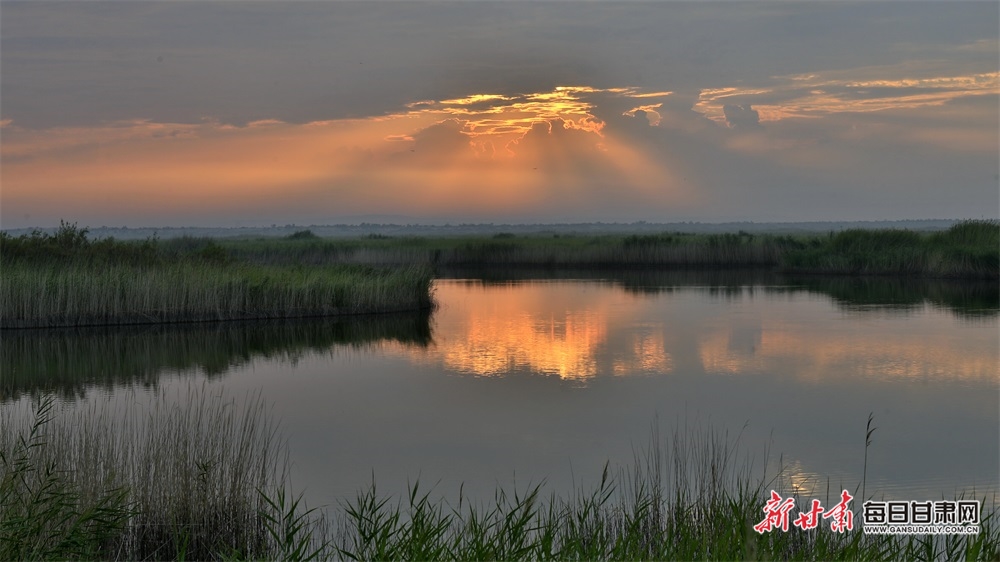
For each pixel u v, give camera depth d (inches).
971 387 707.4
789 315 1176.8
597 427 588.7
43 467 351.9
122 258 1237.1
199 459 386.9
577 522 366.0
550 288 1663.4
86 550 315.6
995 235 1844.2
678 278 1863.9
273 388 722.2
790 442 546.3
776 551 287.6
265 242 2822.3
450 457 518.0
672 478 459.2
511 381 749.3
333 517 405.1
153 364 834.8
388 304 1240.2
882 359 833.5
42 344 939.3
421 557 285.1
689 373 777.6
